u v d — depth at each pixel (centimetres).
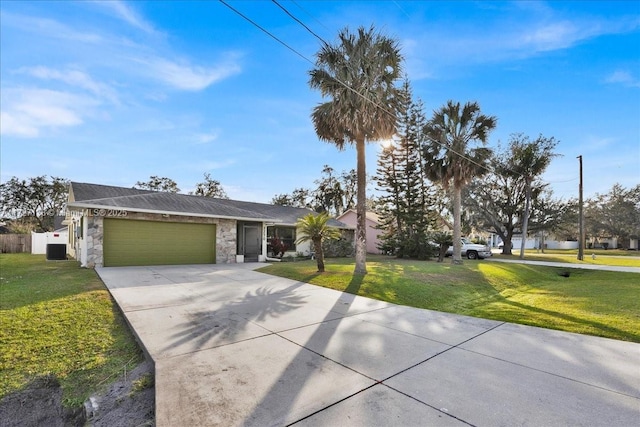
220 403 271
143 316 536
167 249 1319
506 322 558
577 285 1132
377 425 241
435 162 1736
